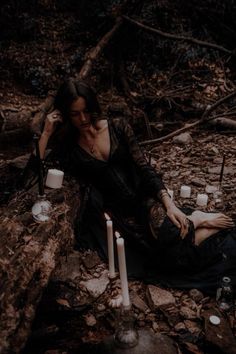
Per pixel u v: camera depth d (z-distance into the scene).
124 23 6.50
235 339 2.20
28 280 1.95
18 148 5.44
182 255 2.56
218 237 2.65
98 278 2.58
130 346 1.96
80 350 2.18
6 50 6.45
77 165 2.86
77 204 2.78
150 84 6.47
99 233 2.88
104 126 2.77
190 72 6.56
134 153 2.81
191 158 4.51
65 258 2.64
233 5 7.08
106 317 2.36
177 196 3.61
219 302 2.46
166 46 6.69
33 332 2.22
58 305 2.36
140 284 2.63
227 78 6.58
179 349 2.12
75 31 6.88
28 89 6.21
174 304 2.43
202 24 7.05
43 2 7.05
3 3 6.65
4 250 2.06
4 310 1.79
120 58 6.58
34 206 2.38
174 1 7.09
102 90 6.38
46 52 6.56
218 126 5.28
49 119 2.71
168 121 5.80
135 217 2.89
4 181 3.84
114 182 2.82
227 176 3.99
